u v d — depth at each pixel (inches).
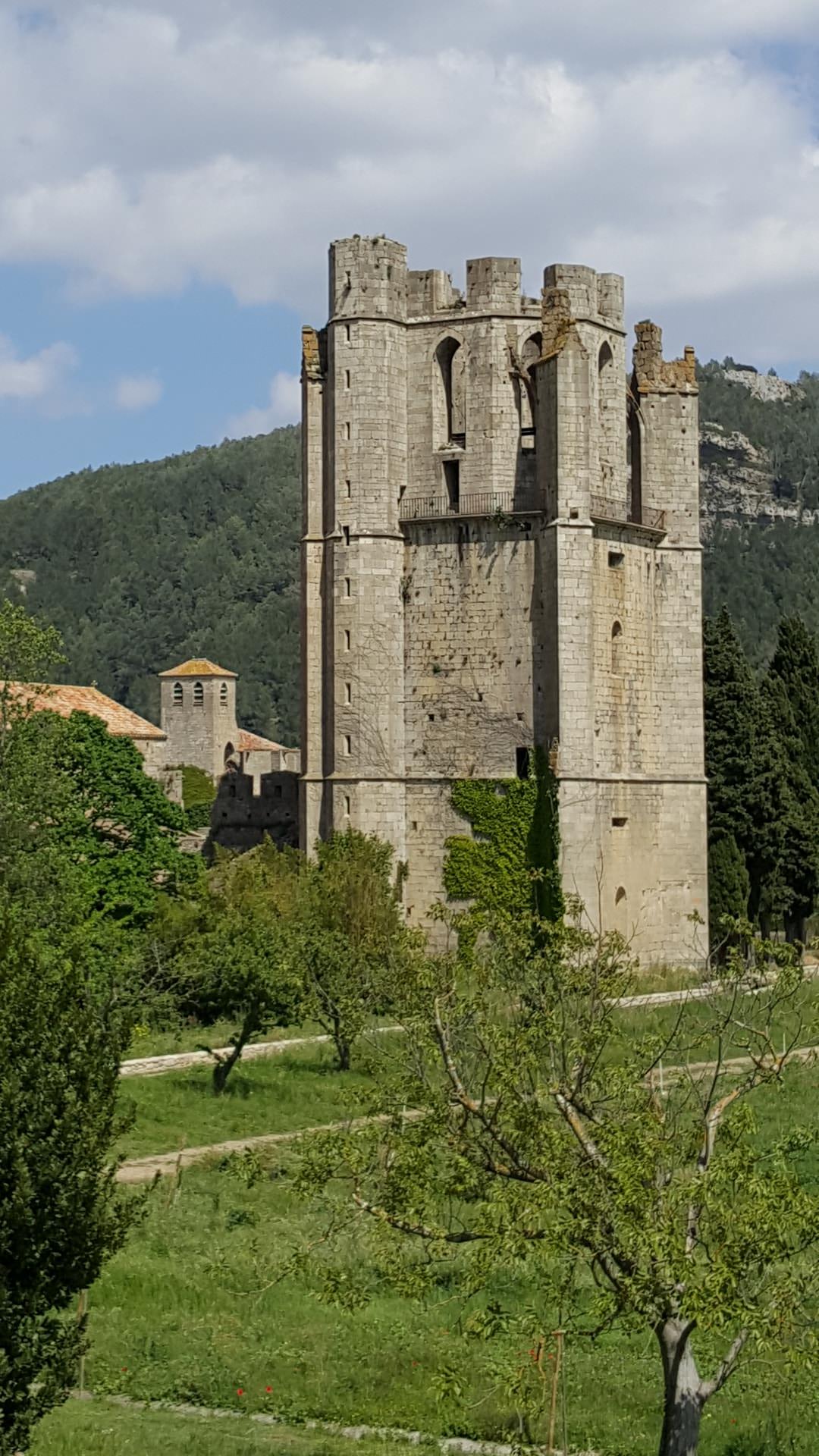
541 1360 1206.3
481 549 3558.1
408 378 3636.8
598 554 3540.8
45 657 2979.8
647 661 3663.9
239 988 2354.8
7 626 2935.5
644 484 3737.7
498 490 3555.6
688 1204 1074.1
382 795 3570.4
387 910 3201.3
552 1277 1226.6
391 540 3602.4
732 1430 1226.6
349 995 2426.2
